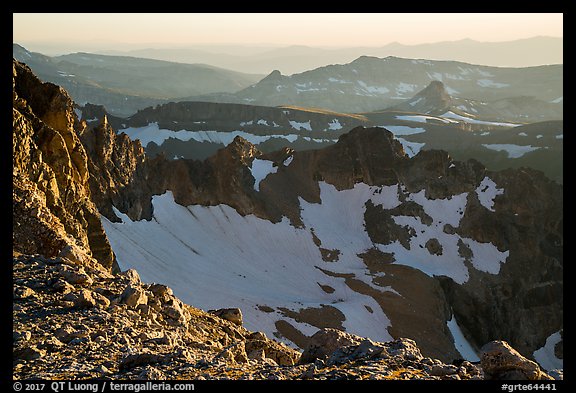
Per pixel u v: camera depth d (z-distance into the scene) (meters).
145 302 35.25
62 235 50.00
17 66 107.19
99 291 34.84
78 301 31.86
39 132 94.31
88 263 42.12
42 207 51.22
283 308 196.12
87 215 101.19
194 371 23.61
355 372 22.08
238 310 47.84
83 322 29.53
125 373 23.56
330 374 22.03
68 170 95.56
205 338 36.41
